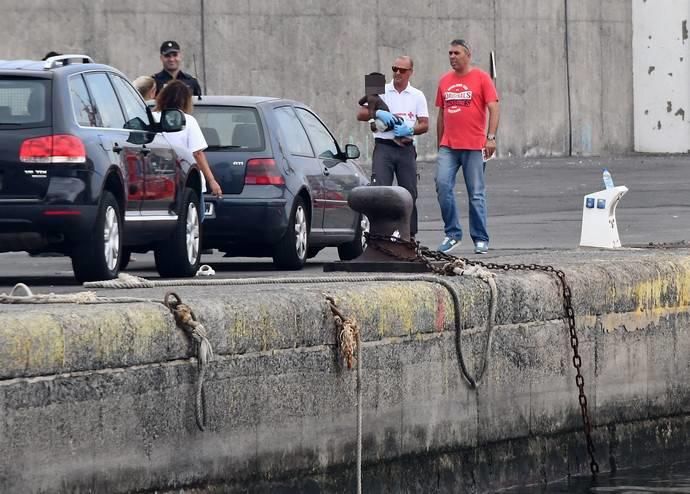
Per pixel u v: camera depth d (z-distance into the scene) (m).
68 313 23.86
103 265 42.16
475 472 33.28
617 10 155.75
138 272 51.78
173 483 25.61
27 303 26.28
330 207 56.44
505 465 34.25
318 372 28.72
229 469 26.81
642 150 158.75
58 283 44.06
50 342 23.14
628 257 40.41
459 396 32.69
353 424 29.64
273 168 52.12
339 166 57.97
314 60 136.50
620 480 36.50
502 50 147.00
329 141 58.56
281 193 52.06
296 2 135.50
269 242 52.12
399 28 140.38
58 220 40.84
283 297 28.08
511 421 34.38
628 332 38.09
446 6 143.00
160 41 129.75
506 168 129.88
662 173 120.00
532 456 35.03
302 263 53.66
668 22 157.12
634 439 38.44
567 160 144.75
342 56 137.75
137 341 24.66
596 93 154.38
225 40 132.62
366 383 29.97
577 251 44.19
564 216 79.94
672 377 39.56
